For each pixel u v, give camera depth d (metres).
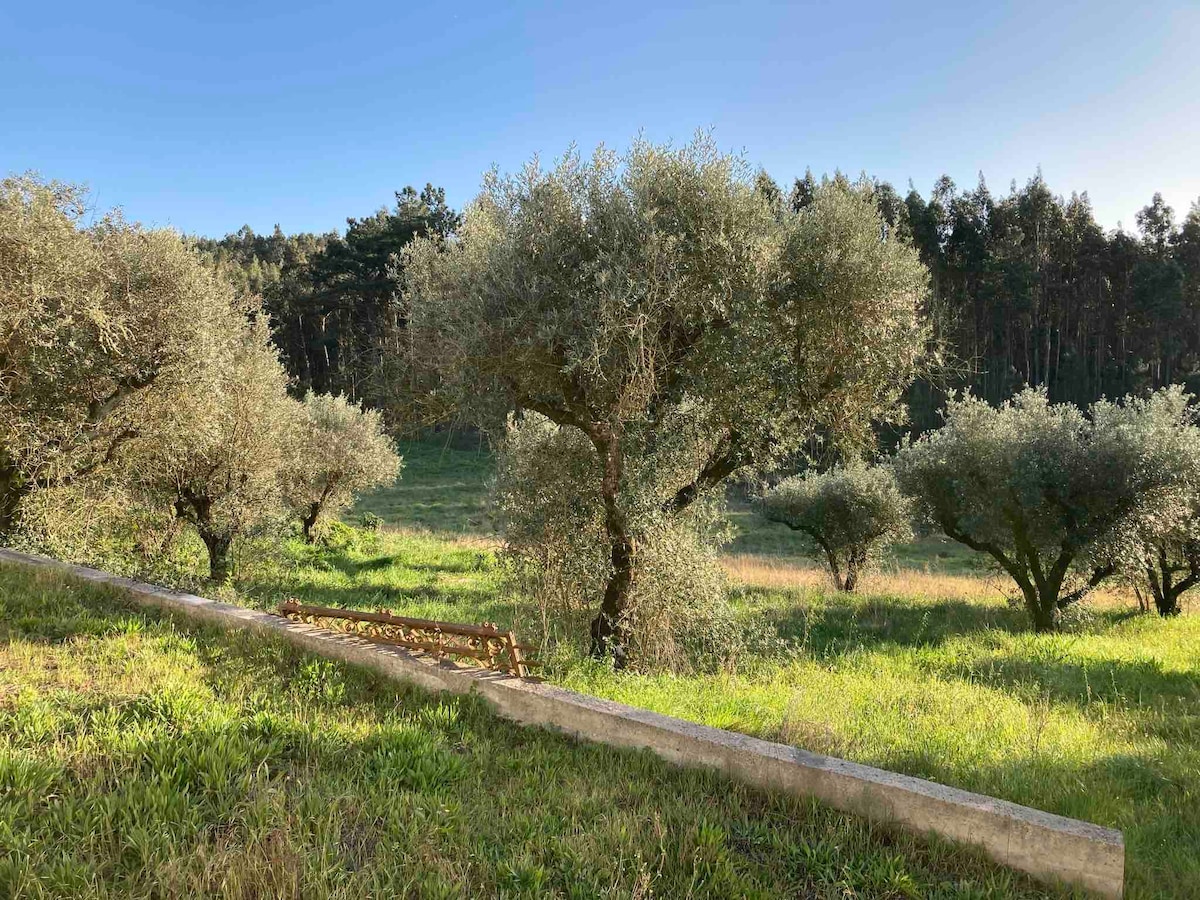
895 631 12.35
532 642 8.55
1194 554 14.48
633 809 4.03
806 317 8.65
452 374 8.34
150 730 4.32
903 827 3.90
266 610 10.91
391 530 27.78
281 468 16.73
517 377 8.31
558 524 9.95
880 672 8.86
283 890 2.89
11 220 10.61
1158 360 53.03
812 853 3.61
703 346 8.43
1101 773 5.38
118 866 3.08
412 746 4.60
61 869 2.93
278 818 3.49
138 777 3.73
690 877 3.36
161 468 13.36
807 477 19.75
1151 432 12.48
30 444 11.04
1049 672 9.05
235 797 3.72
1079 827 3.54
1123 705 7.77
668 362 8.56
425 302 8.75
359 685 5.84
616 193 8.02
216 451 14.20
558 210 8.08
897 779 4.07
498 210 8.33
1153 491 12.38
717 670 8.65
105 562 11.41
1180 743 6.28
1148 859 4.09
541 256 7.92
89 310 10.61
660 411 8.83
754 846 3.72
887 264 8.44
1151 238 58.62
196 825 3.37
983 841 3.69
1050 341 55.34
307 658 6.36
